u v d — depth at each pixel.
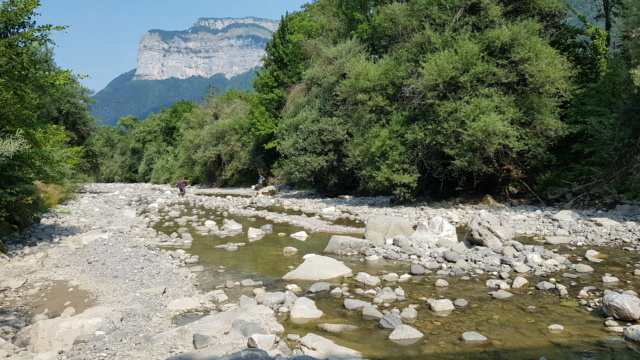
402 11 24.92
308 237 15.58
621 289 7.97
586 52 27.08
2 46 12.05
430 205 23.41
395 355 5.59
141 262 11.27
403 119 23.23
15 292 8.77
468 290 8.48
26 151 12.52
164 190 48.44
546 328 6.36
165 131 81.75
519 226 15.55
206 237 16.05
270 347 5.65
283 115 39.66
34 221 16.94
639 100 17.70
